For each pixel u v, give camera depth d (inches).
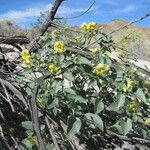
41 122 25.0
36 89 24.0
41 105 25.9
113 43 29.6
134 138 27.1
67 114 26.6
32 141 23.0
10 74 27.7
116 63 28.7
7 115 27.6
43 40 31.0
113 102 26.7
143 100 26.0
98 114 27.6
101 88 27.3
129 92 26.3
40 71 27.2
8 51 36.4
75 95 25.5
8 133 24.8
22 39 34.9
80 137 26.2
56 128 26.7
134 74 27.2
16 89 24.5
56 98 25.1
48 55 27.9
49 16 32.6
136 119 26.8
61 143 25.8
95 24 29.7
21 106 27.6
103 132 26.8
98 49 28.8
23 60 27.7
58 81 25.9
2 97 26.8
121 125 26.0
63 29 30.8
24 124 23.5
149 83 29.1
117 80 26.7
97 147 27.3
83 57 26.7
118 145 27.8
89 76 27.0
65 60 27.3
